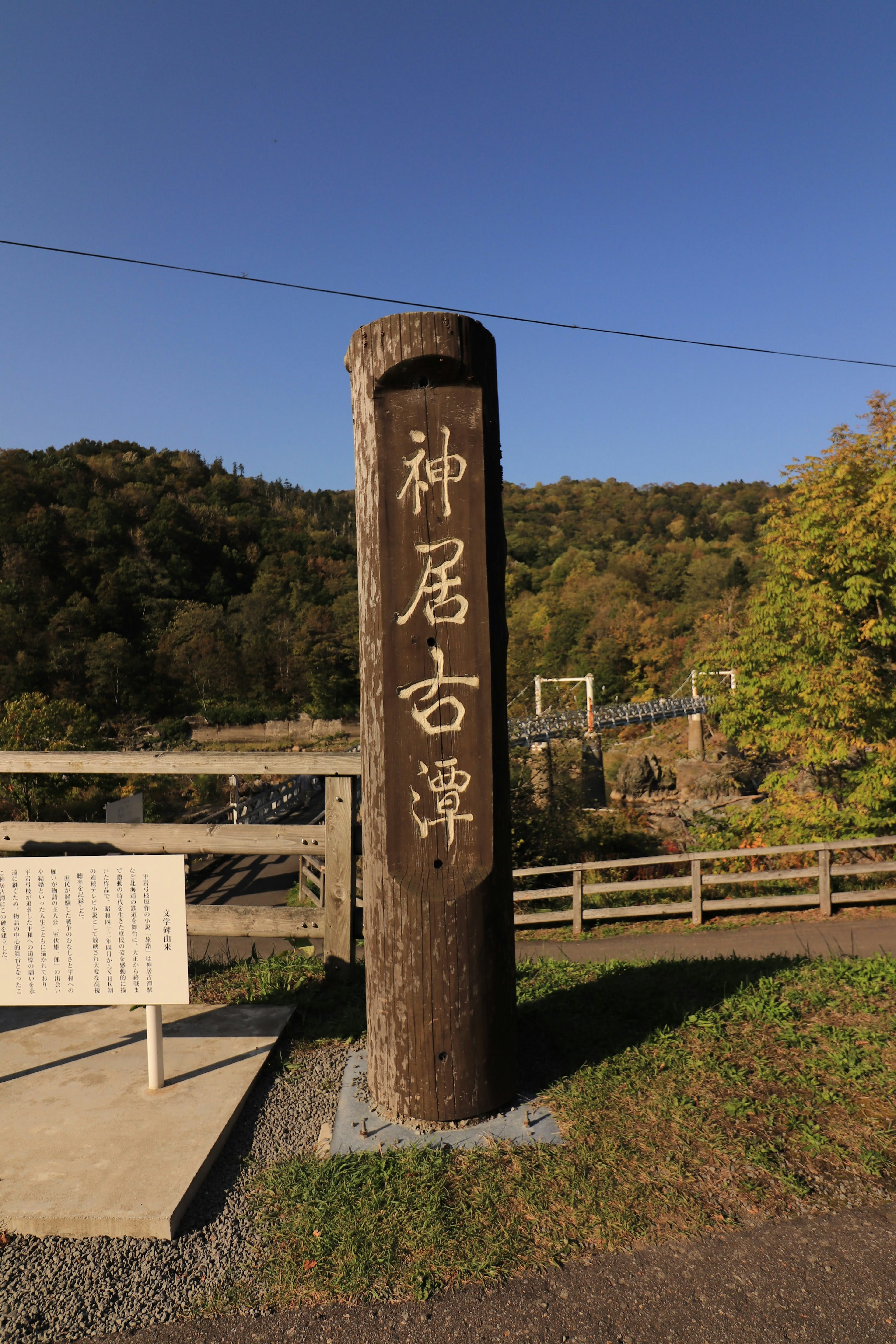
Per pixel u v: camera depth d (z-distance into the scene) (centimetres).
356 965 453
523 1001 450
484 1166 292
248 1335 227
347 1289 241
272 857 1769
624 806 2519
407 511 321
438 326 313
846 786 1402
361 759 340
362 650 338
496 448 334
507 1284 242
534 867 1265
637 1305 234
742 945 789
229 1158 303
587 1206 271
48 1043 380
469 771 319
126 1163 286
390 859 318
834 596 1234
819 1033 396
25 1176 279
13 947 334
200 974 464
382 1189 279
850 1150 302
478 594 321
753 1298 235
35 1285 242
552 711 3638
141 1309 235
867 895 928
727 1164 293
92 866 331
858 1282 241
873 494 1206
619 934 911
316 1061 373
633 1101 333
